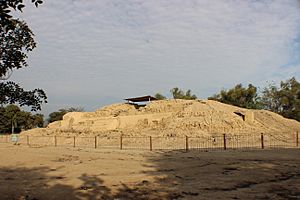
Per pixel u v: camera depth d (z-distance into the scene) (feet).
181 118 155.22
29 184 43.68
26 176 50.88
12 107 250.57
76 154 87.35
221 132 134.00
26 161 71.20
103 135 156.35
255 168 56.44
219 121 144.15
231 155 77.77
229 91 261.85
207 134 129.90
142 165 63.21
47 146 127.95
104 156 81.61
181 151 94.12
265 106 256.11
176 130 139.54
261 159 68.44
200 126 140.77
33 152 93.61
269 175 49.29
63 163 67.77
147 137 134.62
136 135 142.31
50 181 45.93
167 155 82.38
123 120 182.50
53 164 66.03
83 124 202.49
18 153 89.30
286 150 89.97
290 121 173.37
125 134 148.56
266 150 90.63
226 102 259.80
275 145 109.60
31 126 284.20
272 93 254.68
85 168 59.57
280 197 35.09
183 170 55.98
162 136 132.16
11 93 26.48
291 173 50.88
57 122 237.25
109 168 59.36
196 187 41.16
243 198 34.86
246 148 99.35
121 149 106.42
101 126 182.39
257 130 139.03
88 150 102.83
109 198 35.81
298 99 242.99
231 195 36.35
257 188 40.09
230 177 48.11
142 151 97.19
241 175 49.67
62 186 42.24
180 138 125.70
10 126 266.57
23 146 127.95
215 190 39.29
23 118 261.85
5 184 43.73
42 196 36.83
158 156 80.12
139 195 36.99
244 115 155.53
